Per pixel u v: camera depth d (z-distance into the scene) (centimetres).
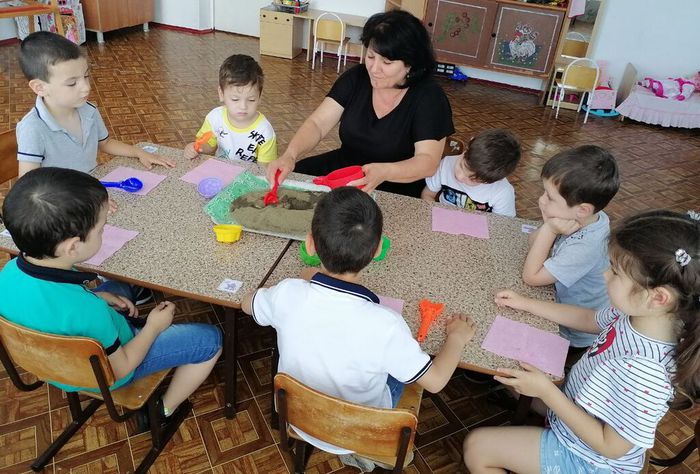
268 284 131
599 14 496
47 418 163
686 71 496
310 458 158
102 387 113
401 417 97
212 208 157
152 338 129
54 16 454
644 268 98
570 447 122
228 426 165
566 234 144
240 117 214
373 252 109
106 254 136
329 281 107
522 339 124
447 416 176
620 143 436
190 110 400
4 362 122
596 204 137
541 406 161
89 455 153
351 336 105
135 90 429
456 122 446
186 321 203
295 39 565
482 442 131
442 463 161
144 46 546
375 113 201
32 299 110
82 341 105
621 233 103
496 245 158
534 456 124
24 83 411
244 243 146
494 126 446
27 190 104
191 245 143
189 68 494
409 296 133
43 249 108
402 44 174
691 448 135
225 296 126
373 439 103
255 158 226
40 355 111
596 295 154
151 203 160
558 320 132
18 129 168
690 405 115
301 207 160
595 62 511
